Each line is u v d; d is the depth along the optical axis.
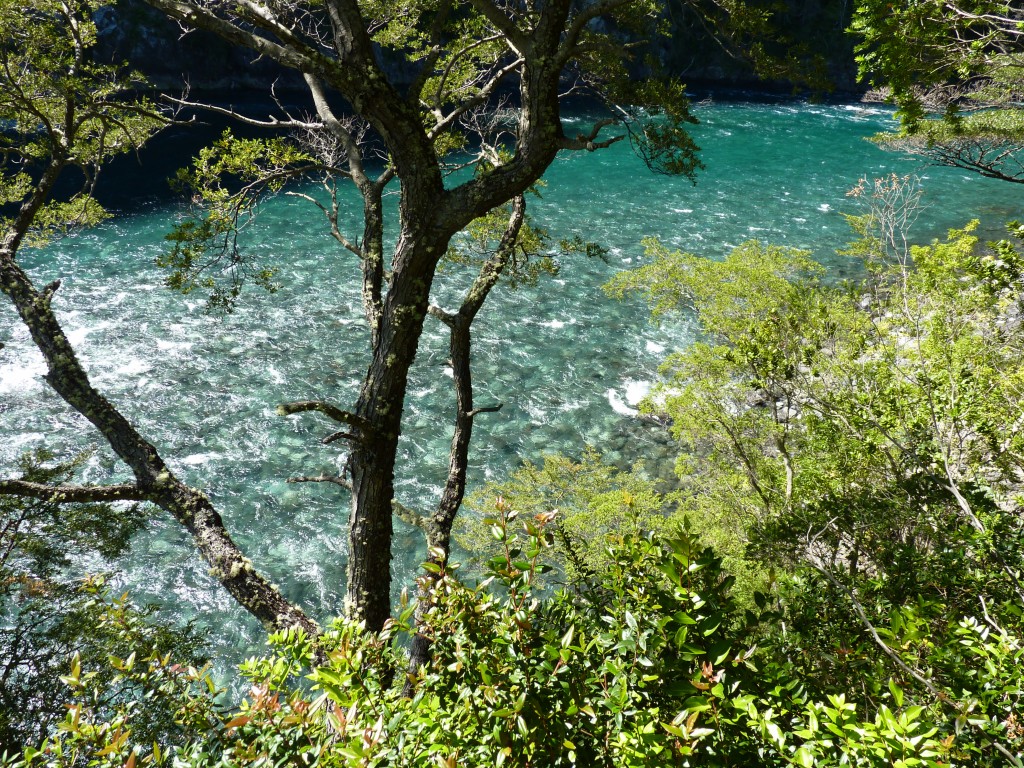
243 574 7.56
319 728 3.04
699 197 40.28
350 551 8.00
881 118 56.78
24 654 9.01
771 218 37.22
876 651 4.49
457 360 9.61
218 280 30.02
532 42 6.75
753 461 15.64
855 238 34.44
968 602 5.51
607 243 34.34
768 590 10.45
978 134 12.50
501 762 2.72
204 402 23.09
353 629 3.39
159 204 36.62
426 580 3.48
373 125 6.91
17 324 26.11
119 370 24.12
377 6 10.10
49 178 10.15
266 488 20.06
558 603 3.53
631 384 24.72
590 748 2.95
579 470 17.75
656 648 2.92
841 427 11.56
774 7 7.13
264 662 3.32
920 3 9.29
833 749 2.70
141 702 6.13
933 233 33.56
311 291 29.97
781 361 13.70
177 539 18.05
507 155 11.29
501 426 22.72
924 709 3.14
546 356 26.16
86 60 10.94
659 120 8.05
